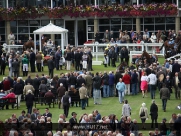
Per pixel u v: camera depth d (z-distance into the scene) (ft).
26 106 385.91
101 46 523.29
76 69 473.26
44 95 386.73
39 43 528.63
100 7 575.38
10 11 581.12
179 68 419.74
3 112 374.02
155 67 417.08
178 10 565.12
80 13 578.25
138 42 533.96
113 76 407.64
